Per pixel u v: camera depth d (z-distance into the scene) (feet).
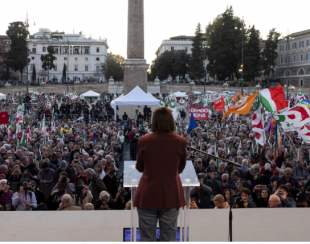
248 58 271.69
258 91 53.67
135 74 124.36
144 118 116.47
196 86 284.20
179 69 336.70
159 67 346.13
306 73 293.02
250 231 16.88
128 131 83.97
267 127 54.65
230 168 15.38
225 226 17.43
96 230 16.88
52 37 429.79
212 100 140.36
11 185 34.27
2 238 16.01
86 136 68.95
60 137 65.87
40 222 17.84
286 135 59.82
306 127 47.03
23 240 15.78
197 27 293.84
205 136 66.03
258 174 36.27
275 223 17.80
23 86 286.46
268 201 26.73
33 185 29.09
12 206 29.12
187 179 14.08
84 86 288.71
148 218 13.08
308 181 33.86
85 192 28.50
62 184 30.14
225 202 25.82
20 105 70.79
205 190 28.60
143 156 13.04
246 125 84.79
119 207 28.58
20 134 63.87
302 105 46.80
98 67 403.54
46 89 289.53
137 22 123.54
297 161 42.45
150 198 12.82
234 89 274.98
